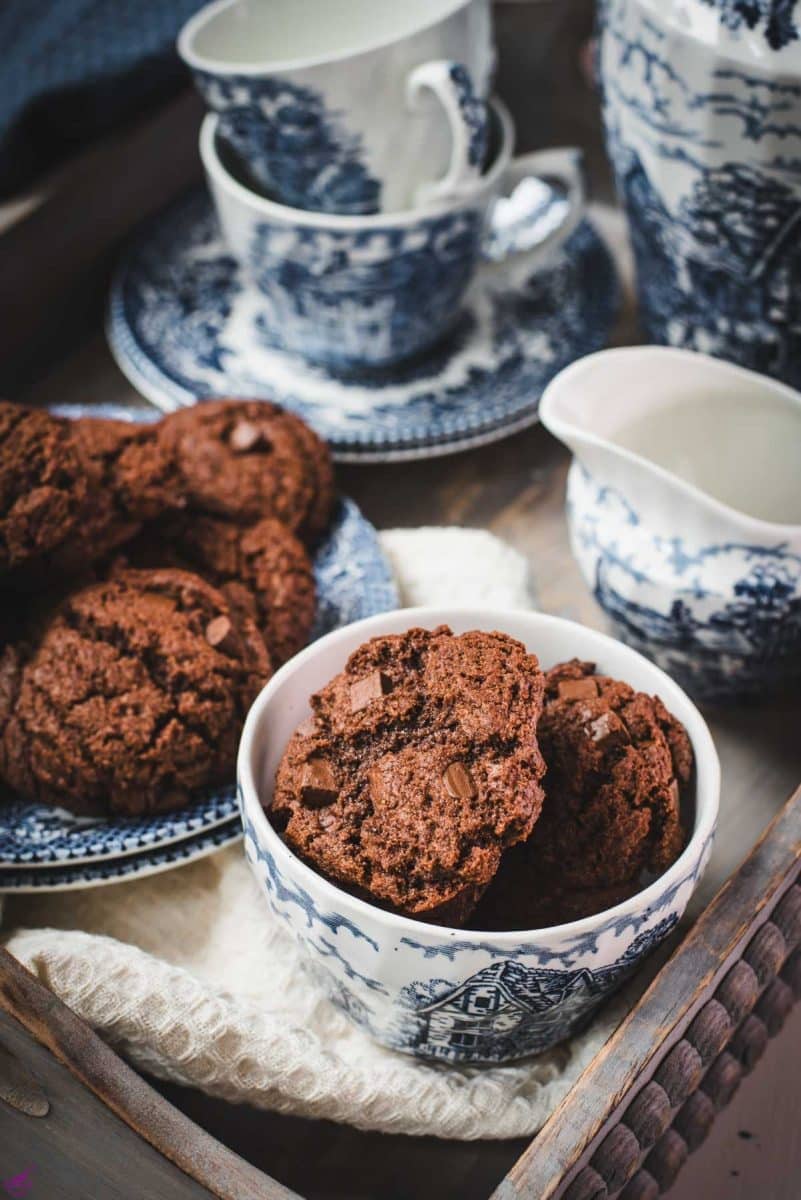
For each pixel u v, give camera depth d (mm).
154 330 487
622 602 392
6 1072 314
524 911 325
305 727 326
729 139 386
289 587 397
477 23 436
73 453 385
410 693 320
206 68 426
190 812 366
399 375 481
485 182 451
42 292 495
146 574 383
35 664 369
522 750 309
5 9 542
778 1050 411
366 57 418
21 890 361
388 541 432
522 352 489
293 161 444
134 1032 336
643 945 314
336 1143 348
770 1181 404
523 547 451
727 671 395
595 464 380
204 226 522
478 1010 315
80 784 361
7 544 375
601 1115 310
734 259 414
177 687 365
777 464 404
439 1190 342
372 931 302
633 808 329
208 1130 349
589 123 573
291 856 308
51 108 513
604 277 511
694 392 402
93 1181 327
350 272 449
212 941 368
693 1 374
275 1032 338
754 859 346
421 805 306
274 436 421
